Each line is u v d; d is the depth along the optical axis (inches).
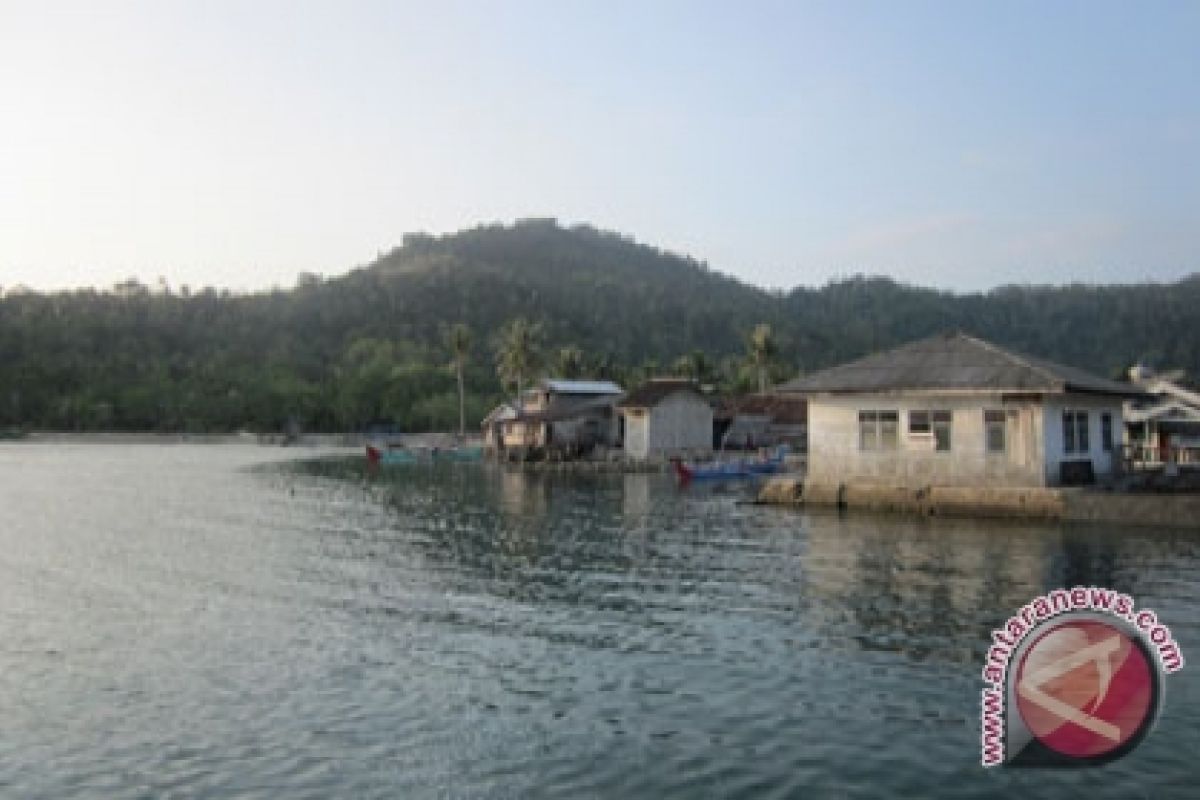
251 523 1599.4
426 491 2236.7
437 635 774.5
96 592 987.3
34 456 4005.9
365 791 464.4
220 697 616.7
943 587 898.1
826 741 513.3
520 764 493.7
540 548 1255.5
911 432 1507.1
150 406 5930.1
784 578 983.0
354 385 6043.3
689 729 537.6
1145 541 1153.4
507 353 4298.7
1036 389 1369.3
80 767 502.3
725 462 2603.3
